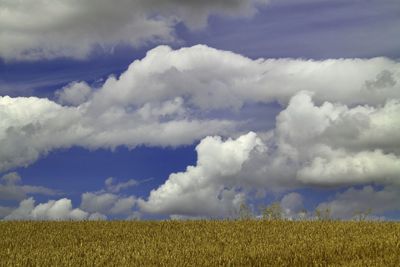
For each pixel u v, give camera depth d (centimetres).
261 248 1814
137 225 2575
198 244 2014
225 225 2528
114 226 2548
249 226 2478
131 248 1914
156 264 1644
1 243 2095
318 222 2572
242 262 1670
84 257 1767
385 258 1653
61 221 2728
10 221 2731
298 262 1689
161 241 2119
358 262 1648
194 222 2642
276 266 1648
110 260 1712
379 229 2270
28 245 2061
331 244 1877
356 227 2342
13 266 1627
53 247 2002
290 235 2123
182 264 1625
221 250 1850
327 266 1653
